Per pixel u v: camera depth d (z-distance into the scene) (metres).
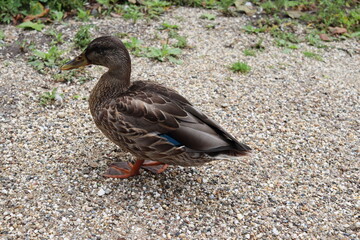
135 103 1.41
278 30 2.31
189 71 1.98
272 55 2.14
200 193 1.48
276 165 1.59
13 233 1.34
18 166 1.51
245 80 1.96
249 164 1.58
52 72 1.90
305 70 2.07
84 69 1.93
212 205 1.45
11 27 2.12
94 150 1.59
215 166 1.57
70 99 1.78
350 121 1.79
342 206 1.47
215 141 1.38
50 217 1.38
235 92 1.89
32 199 1.42
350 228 1.41
